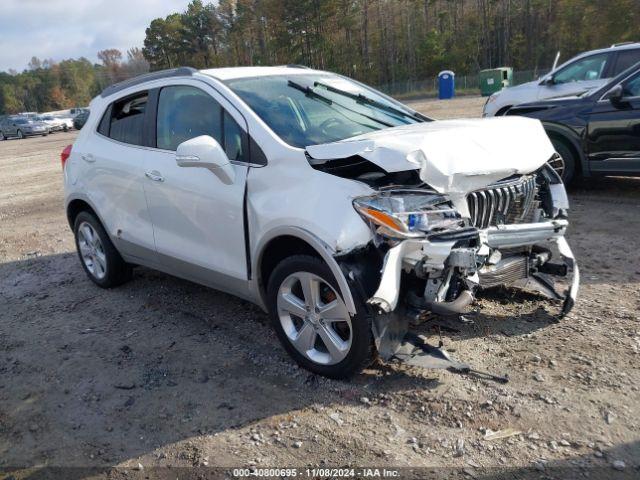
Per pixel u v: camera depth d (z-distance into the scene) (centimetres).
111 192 500
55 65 13212
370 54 7388
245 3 7325
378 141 329
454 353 373
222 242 399
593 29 5375
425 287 328
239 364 389
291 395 346
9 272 657
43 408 360
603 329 392
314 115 416
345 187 327
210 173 402
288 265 351
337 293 329
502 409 314
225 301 502
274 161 362
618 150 707
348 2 6812
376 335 320
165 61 8881
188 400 352
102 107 536
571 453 278
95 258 559
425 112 2491
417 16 7362
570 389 327
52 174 1559
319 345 366
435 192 327
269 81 439
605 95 717
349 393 341
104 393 370
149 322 473
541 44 6488
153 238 466
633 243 562
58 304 537
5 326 496
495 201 356
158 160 450
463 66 6725
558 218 402
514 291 455
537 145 379
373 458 287
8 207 1091
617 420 298
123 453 309
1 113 12731
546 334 391
